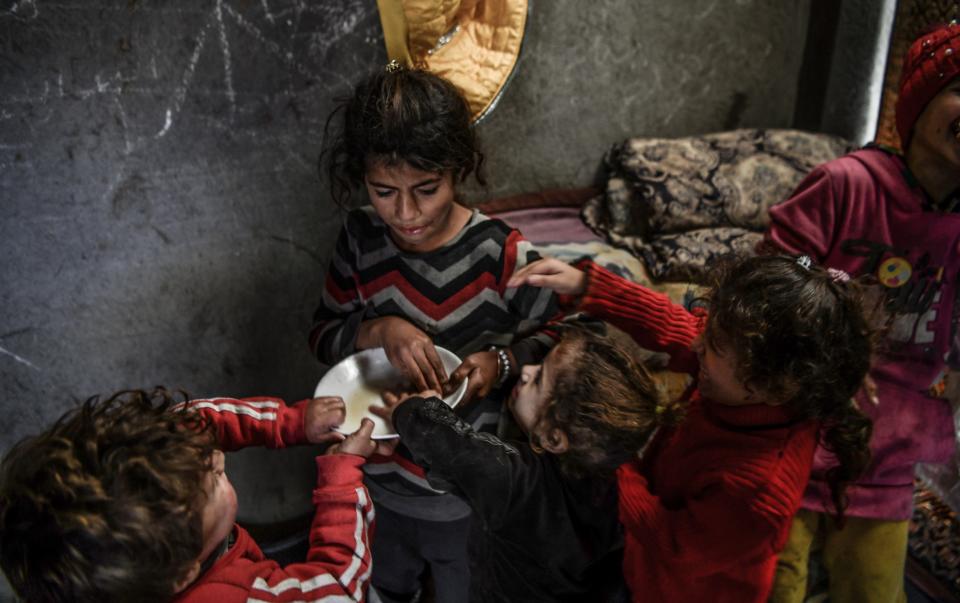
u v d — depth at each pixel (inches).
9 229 57.1
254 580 34.4
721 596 47.3
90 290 62.2
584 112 87.7
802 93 101.5
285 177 65.6
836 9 94.8
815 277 40.5
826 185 52.6
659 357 77.4
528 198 89.8
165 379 69.7
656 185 86.2
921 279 52.5
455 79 60.1
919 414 55.9
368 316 53.9
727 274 42.8
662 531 43.6
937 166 49.8
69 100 54.4
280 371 75.5
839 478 47.4
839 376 40.3
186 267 65.3
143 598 30.1
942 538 76.0
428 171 43.8
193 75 57.6
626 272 82.0
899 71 79.8
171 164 60.2
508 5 59.1
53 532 28.3
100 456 29.6
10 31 50.7
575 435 42.4
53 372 64.4
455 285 51.2
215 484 33.4
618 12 82.9
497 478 41.4
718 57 92.3
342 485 40.6
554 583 46.1
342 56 63.1
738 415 43.6
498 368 50.2
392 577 66.7
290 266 70.3
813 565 66.9
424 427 42.6
